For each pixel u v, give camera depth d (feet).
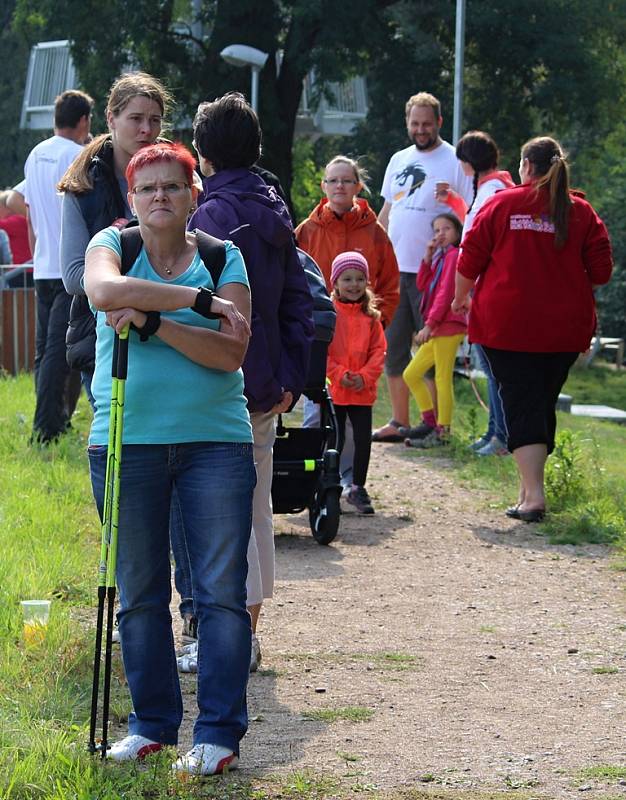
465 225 100.22
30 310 149.18
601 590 65.98
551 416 83.20
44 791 36.60
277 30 282.77
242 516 39.04
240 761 41.11
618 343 329.11
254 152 49.57
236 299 39.14
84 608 57.41
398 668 52.24
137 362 38.29
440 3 307.58
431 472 97.66
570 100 314.96
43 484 80.84
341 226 87.66
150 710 40.14
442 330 106.52
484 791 39.14
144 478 38.58
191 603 51.60
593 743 43.96
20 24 316.19
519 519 82.28
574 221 80.02
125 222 40.32
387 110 318.04
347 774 40.32
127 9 277.23
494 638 57.06
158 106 54.80
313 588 64.69
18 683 46.52
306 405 82.53
